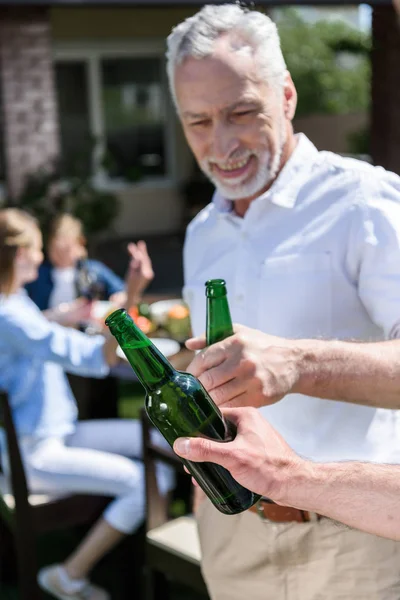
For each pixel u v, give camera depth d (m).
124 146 11.65
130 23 11.12
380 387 1.37
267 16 1.67
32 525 2.81
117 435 3.20
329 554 1.57
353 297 1.61
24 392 2.89
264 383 1.31
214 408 1.20
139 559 2.96
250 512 1.65
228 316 1.44
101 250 10.66
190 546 2.39
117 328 1.22
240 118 1.61
